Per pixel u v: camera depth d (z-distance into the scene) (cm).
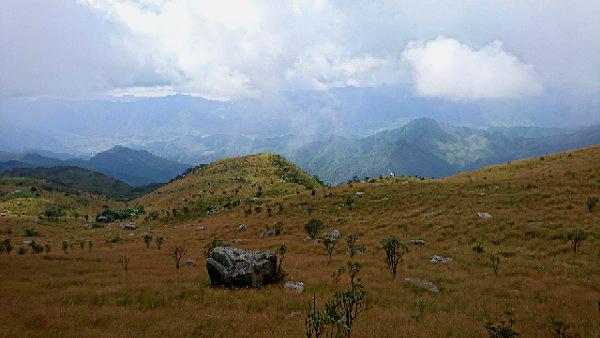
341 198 10219
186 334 1806
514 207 6044
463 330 1825
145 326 1939
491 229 5028
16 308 2245
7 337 1689
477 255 4050
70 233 15338
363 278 3266
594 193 6053
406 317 2077
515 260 3697
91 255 6028
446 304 2386
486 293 2648
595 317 1989
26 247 8638
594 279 2859
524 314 2109
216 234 9006
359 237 5956
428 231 5559
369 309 2252
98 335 1745
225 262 3138
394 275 3269
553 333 1755
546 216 5097
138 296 2655
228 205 17838
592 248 3738
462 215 6047
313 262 4294
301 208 10188
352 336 1738
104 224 19975
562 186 6931
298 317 2116
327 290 2831
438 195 8225
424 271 3472
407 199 8450
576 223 4606
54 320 1986
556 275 3105
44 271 4069
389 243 3416
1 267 4228
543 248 4053
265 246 6106
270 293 2769
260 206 12769
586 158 9494
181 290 2828
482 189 7981
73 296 2658
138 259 5447
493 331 1772
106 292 2766
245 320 2058
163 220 17912
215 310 2298
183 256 5722
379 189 10325
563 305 2267
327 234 6347
